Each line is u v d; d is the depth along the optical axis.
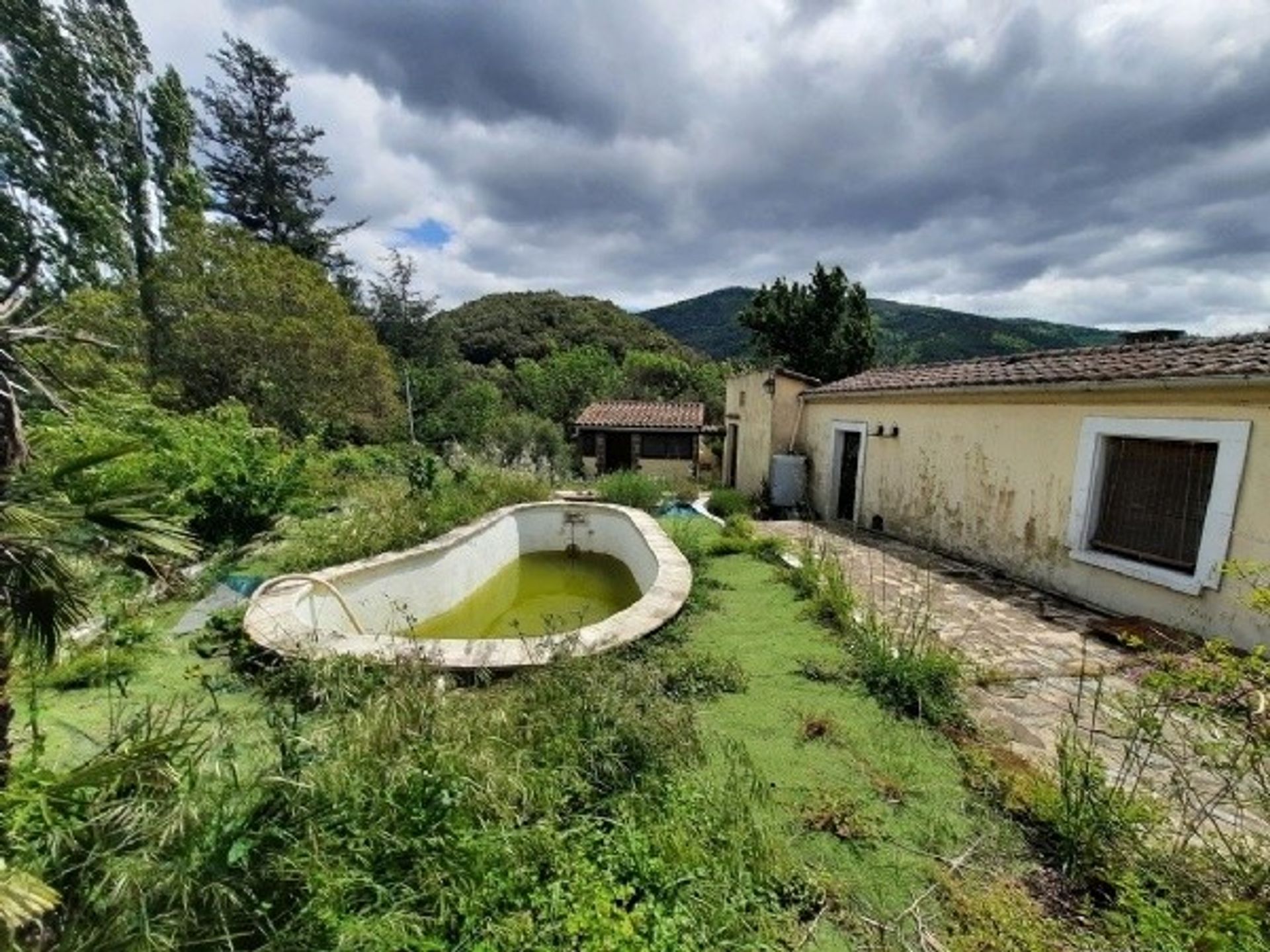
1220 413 4.30
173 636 4.32
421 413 20.53
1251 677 2.06
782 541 7.68
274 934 1.67
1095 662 4.10
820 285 21.42
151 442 6.40
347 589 5.68
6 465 1.81
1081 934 1.90
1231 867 1.94
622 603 7.80
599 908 1.86
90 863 1.65
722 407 27.34
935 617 5.06
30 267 1.90
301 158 23.86
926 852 2.30
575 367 30.23
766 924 1.92
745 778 2.70
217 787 2.03
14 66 12.05
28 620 1.87
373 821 2.10
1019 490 6.31
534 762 2.66
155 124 15.02
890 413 8.86
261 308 12.53
